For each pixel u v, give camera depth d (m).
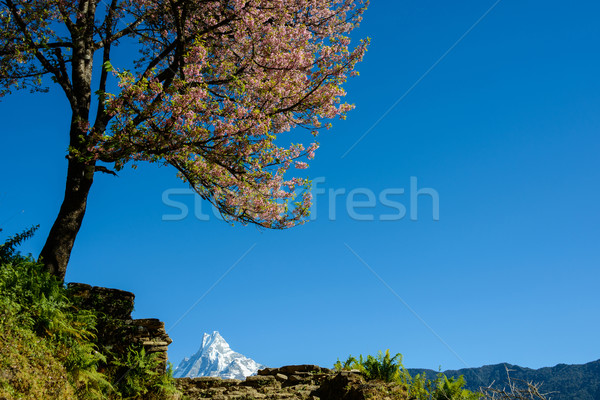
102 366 9.12
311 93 13.41
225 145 11.41
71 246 11.22
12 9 11.83
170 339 10.13
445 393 11.63
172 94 10.91
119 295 10.32
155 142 10.73
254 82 12.27
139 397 8.83
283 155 13.68
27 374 6.06
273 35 12.62
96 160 11.21
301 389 11.92
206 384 12.41
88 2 13.26
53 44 12.77
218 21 13.14
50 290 7.90
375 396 9.93
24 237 8.52
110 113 10.48
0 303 6.65
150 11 13.34
